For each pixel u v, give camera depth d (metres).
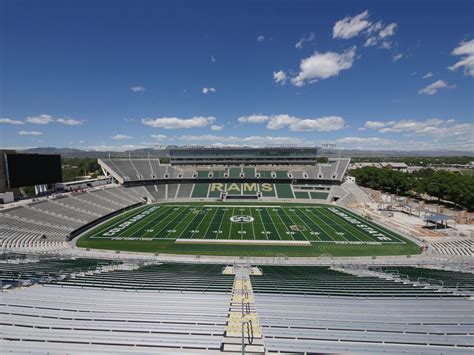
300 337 10.50
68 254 34.06
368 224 52.50
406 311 13.25
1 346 9.74
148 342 10.04
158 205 70.12
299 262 34.41
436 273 25.73
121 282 19.69
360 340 10.12
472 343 9.98
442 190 65.50
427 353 9.17
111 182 80.94
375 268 30.02
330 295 16.25
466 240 41.38
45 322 11.81
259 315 12.82
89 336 10.48
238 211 63.34
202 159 96.12
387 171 91.12
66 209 52.72
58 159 55.62
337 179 82.81
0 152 46.97
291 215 59.66
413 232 46.69
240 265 31.11
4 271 22.14
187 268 28.58
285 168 91.19
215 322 11.94
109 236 45.19
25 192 67.44
